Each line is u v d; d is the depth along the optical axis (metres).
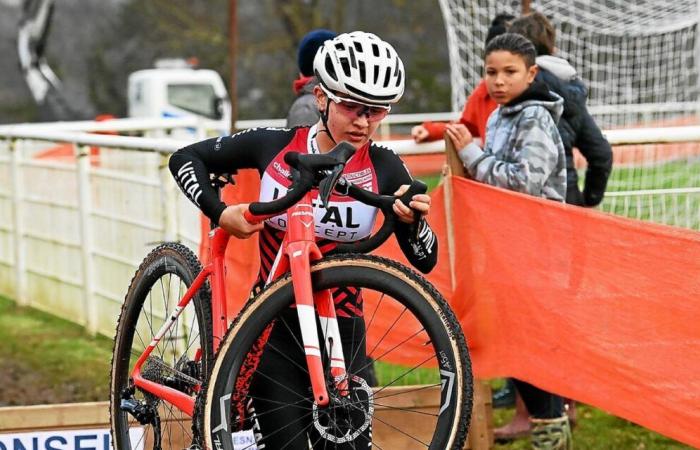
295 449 8.08
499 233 10.54
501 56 10.73
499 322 10.59
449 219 10.98
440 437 7.33
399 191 7.70
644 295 9.67
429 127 11.66
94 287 18.11
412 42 65.31
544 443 10.89
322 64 7.68
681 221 11.96
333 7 64.44
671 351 9.55
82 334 18.52
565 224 10.09
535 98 10.80
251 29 68.31
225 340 7.51
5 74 74.25
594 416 13.61
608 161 11.66
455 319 7.40
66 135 18.34
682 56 29.39
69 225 18.94
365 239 8.17
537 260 10.28
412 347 11.48
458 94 26.88
